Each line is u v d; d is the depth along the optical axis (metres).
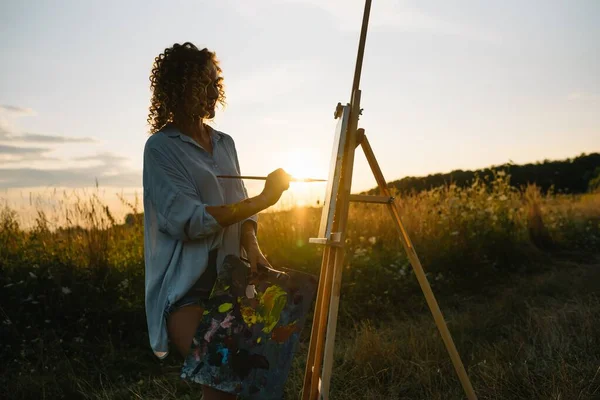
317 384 2.25
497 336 4.09
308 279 2.22
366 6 2.13
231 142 2.46
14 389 3.47
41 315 4.39
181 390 3.53
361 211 7.94
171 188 2.10
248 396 2.04
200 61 2.21
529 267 7.14
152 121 2.31
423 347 3.78
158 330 2.15
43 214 5.50
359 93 2.19
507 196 9.12
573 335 3.71
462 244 6.80
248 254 2.29
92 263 5.06
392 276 5.77
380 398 3.13
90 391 3.53
